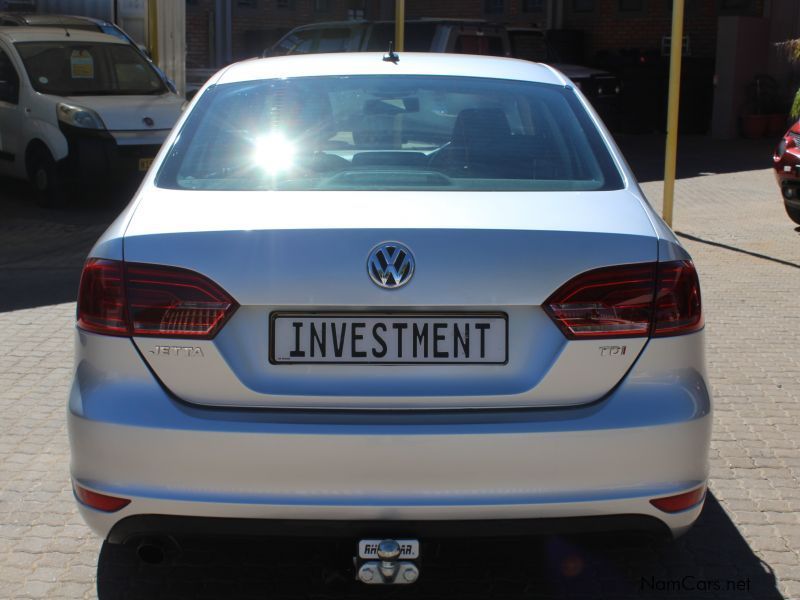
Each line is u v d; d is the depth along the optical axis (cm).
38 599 333
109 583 344
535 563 360
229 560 360
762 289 808
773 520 395
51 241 1008
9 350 620
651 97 2155
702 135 2177
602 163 337
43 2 1471
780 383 566
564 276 279
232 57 2456
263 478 275
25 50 1220
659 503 283
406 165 331
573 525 282
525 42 2030
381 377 278
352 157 336
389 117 355
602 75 2041
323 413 277
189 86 1745
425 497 275
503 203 300
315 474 274
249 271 277
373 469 273
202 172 327
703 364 298
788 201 1012
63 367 587
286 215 288
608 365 282
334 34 1711
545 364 279
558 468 276
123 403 280
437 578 350
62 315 711
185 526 281
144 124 1167
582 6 2398
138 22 1491
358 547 279
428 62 397
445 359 278
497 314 278
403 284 275
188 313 278
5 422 495
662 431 280
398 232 278
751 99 2086
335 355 278
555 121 359
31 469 438
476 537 281
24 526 384
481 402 278
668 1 2280
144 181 329
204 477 276
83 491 288
